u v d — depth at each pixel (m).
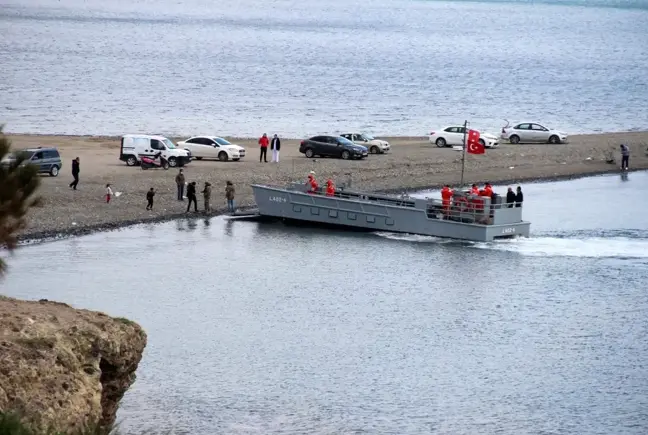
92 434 43.88
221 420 62.91
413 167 159.38
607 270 101.44
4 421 37.22
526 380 70.56
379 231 118.00
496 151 179.62
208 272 98.19
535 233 119.31
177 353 74.62
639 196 147.12
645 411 65.50
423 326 82.44
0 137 45.34
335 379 70.12
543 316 85.62
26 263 98.81
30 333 46.72
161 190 132.62
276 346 76.75
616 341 79.31
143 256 103.56
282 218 122.75
